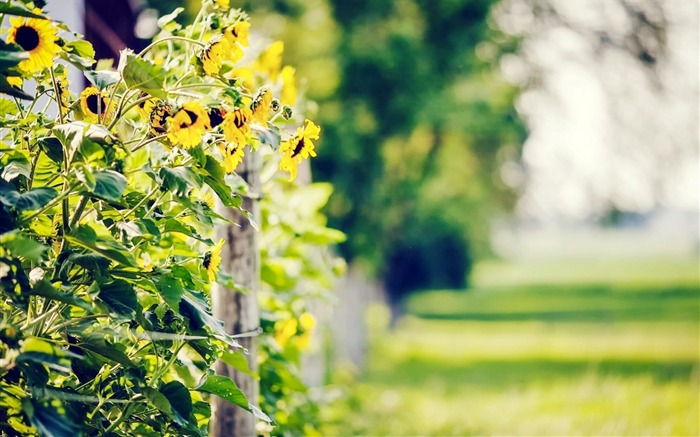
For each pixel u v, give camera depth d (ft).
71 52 10.49
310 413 21.95
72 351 10.36
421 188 50.49
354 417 36.04
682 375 54.03
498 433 35.83
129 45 29.66
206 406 11.13
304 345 19.97
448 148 54.65
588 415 39.42
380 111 44.47
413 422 38.09
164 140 10.39
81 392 10.39
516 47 52.47
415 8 46.47
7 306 9.95
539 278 228.02
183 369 13.07
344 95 43.73
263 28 42.01
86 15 25.52
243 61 16.08
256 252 15.19
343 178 44.32
